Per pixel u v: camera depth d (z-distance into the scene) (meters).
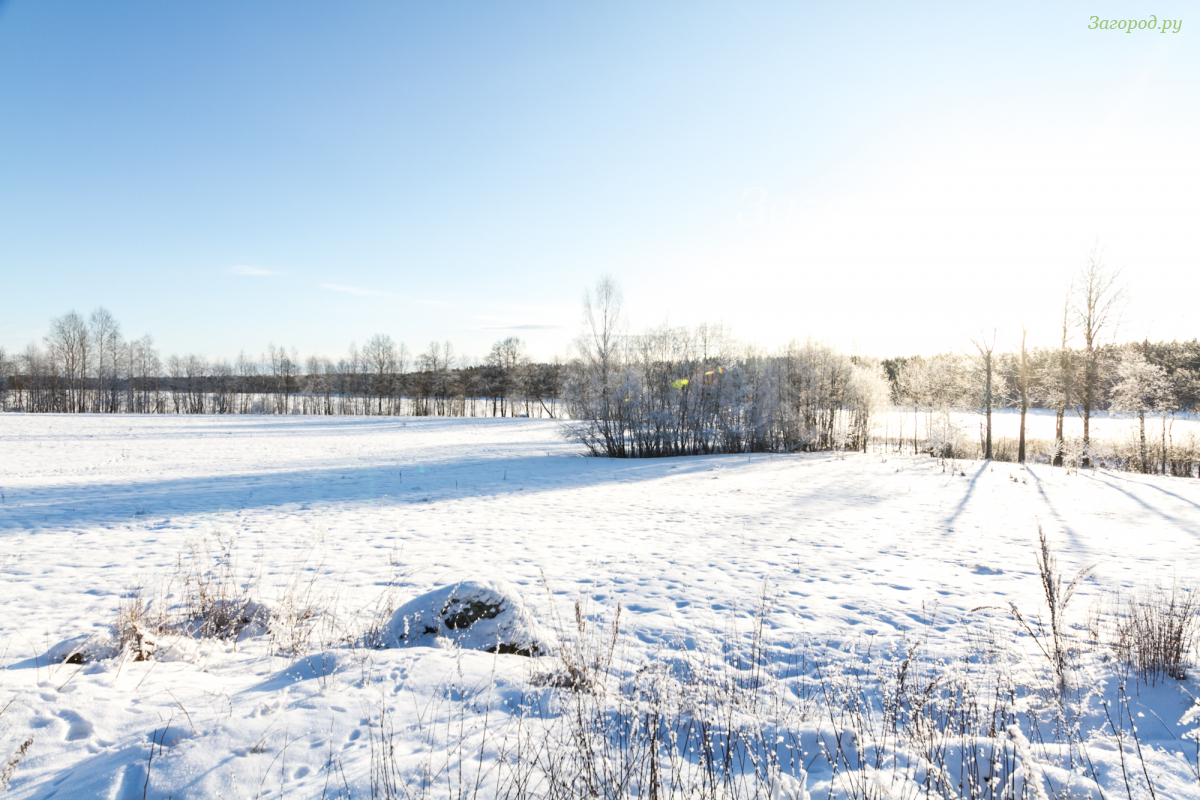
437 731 3.25
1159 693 4.00
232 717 3.34
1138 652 4.59
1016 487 19.50
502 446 39.19
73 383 75.69
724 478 22.39
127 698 3.73
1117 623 5.29
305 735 3.17
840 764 2.97
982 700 3.92
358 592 7.31
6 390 78.38
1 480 19.88
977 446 37.12
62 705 3.56
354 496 17.23
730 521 13.08
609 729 3.29
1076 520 13.29
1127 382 27.80
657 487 19.59
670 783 2.72
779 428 38.75
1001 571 8.43
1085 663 4.60
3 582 7.85
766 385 38.72
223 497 16.81
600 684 4.07
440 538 11.12
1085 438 28.66
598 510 14.71
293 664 4.35
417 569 8.62
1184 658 4.50
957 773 2.85
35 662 4.61
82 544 10.48
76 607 6.67
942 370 39.56
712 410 37.25
